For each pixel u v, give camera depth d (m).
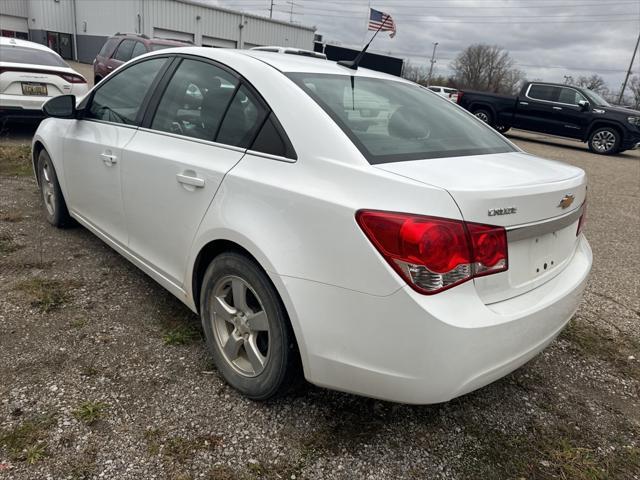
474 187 1.85
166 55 3.12
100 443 2.09
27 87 7.56
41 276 3.48
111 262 3.80
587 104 14.60
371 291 1.84
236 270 2.28
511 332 1.94
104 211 3.41
